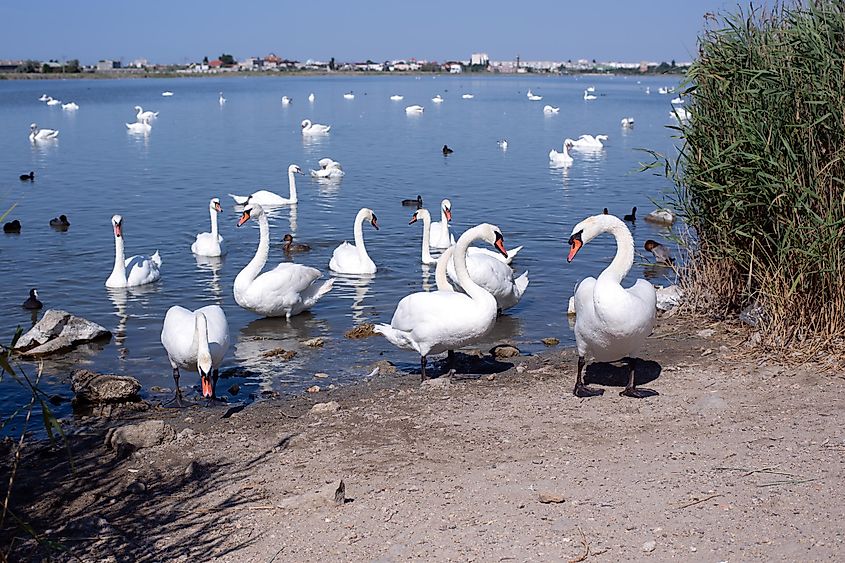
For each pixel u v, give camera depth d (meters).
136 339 13.67
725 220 11.59
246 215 14.64
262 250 14.71
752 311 12.16
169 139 51.84
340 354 12.76
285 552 6.49
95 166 37.62
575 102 108.62
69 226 23.53
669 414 9.11
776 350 10.83
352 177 34.72
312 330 14.23
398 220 25.12
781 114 10.75
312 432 9.19
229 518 7.16
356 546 6.50
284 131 58.91
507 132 58.34
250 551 6.55
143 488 7.86
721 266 12.67
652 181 32.97
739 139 10.90
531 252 19.97
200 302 16.17
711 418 8.87
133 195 29.56
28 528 6.61
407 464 8.09
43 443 9.44
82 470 8.51
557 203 27.53
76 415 10.41
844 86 10.44
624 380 10.50
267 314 14.84
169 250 20.89
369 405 10.12
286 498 7.39
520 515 6.83
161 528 7.07
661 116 77.75
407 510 7.05
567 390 10.27
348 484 7.70
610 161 40.53
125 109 85.56
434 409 9.76
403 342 11.11
